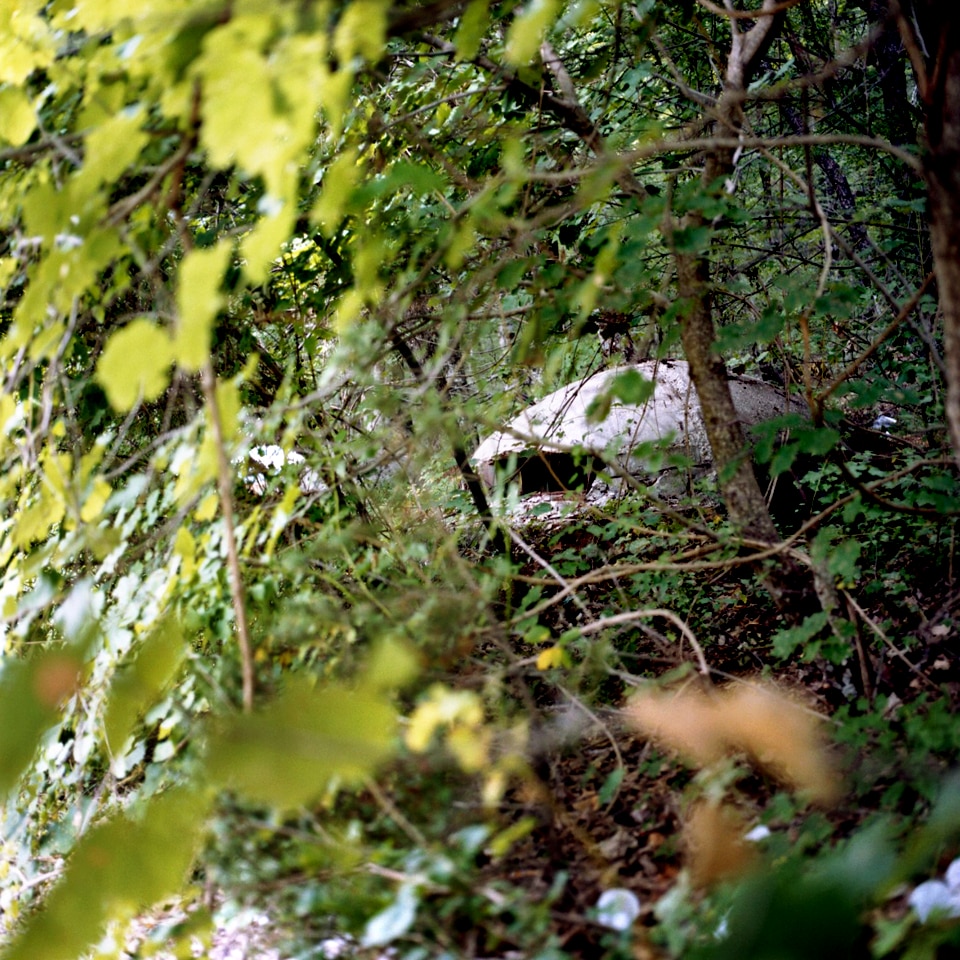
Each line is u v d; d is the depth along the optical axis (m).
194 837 1.63
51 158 2.28
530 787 2.26
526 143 3.59
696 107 4.60
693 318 2.92
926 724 2.12
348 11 1.62
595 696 3.07
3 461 3.11
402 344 3.55
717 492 4.56
